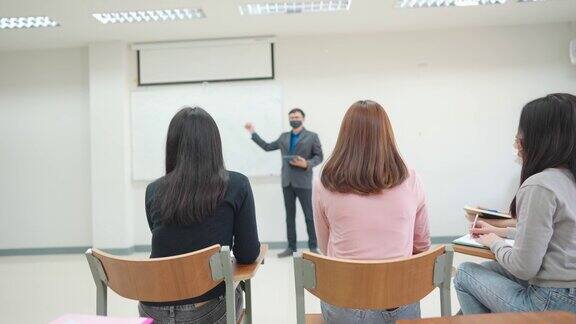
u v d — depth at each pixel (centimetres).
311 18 400
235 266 143
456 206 455
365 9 379
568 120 123
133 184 466
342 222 124
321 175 133
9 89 475
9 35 416
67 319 92
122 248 453
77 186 473
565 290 122
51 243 475
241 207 138
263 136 456
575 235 121
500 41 447
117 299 303
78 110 470
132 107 461
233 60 456
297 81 457
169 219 130
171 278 118
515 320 91
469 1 382
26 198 476
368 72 456
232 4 356
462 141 453
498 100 449
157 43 456
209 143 134
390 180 123
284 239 461
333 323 126
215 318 136
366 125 125
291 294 305
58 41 443
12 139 476
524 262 121
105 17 386
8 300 310
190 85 459
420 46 452
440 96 452
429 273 113
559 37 442
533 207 119
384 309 115
